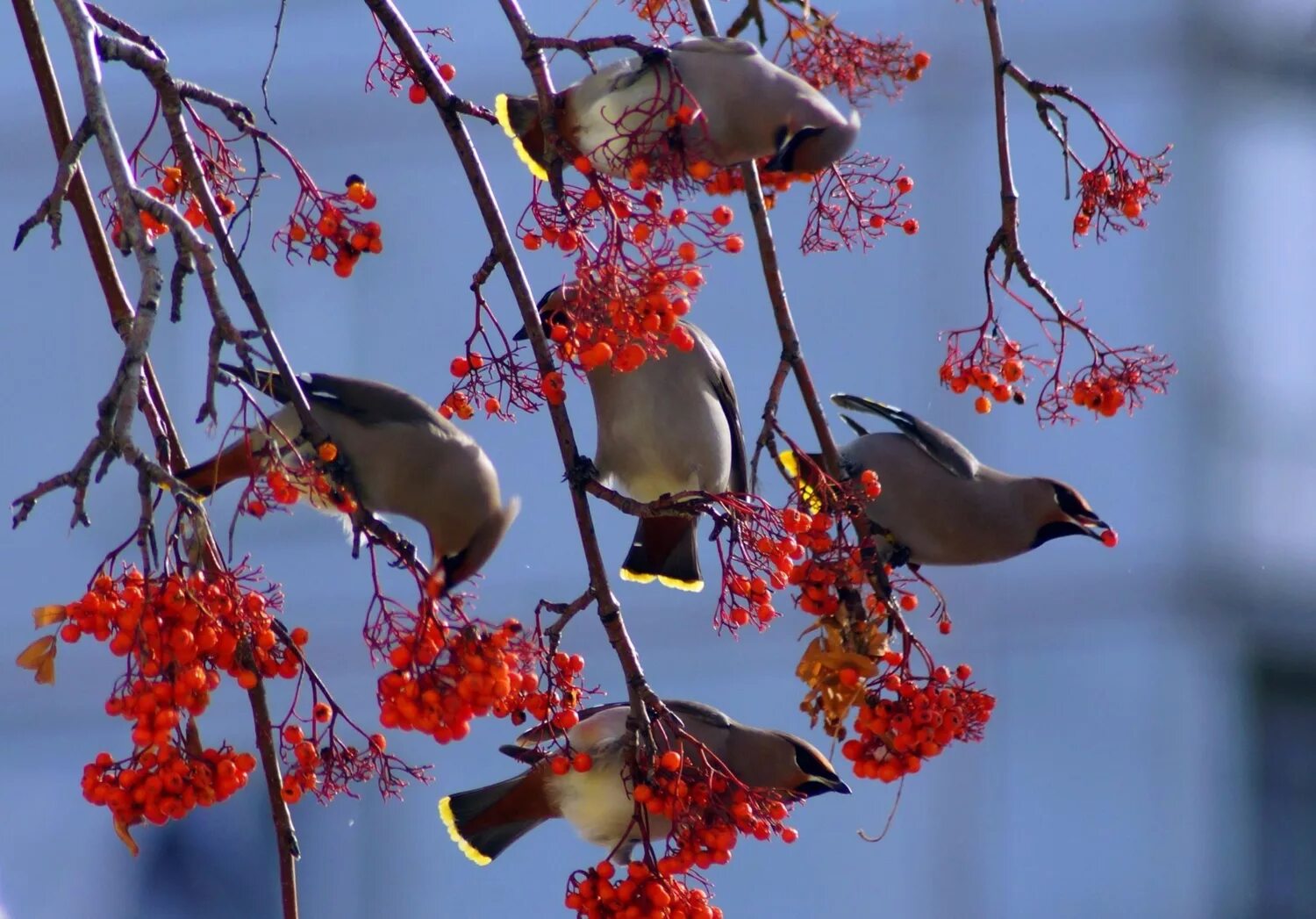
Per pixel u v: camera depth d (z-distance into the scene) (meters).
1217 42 18.53
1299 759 18.42
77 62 7.44
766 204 9.62
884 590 8.88
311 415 7.46
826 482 8.78
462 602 7.76
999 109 9.59
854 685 8.67
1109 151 9.58
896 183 9.55
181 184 8.86
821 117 8.05
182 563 7.32
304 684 18.05
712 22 8.98
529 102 8.30
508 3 8.14
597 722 9.80
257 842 18.84
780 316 9.09
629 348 7.96
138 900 18.80
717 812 7.81
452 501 9.16
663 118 7.87
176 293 7.76
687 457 11.01
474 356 8.48
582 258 7.94
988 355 9.62
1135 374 9.55
